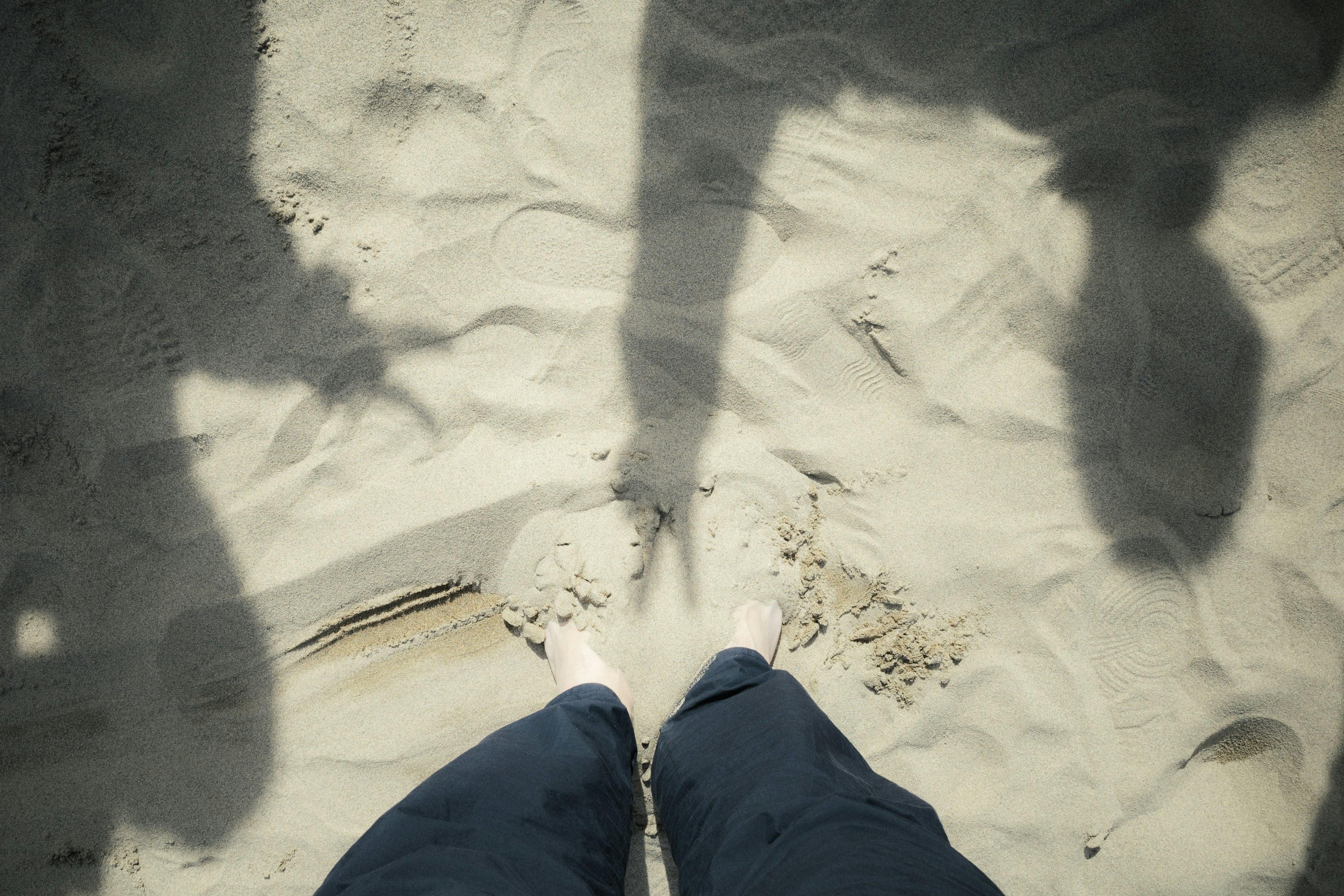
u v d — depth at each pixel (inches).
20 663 68.5
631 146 73.4
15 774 67.8
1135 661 70.4
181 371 70.5
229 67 71.6
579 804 50.7
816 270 73.0
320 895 41.7
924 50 73.7
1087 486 71.8
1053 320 72.6
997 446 72.6
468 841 44.4
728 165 73.5
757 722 55.3
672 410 72.8
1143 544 71.1
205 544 69.4
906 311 72.8
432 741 68.9
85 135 70.6
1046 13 73.3
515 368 72.7
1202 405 72.1
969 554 71.5
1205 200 72.6
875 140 73.5
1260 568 70.8
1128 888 68.0
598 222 73.1
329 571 69.2
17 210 70.2
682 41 73.9
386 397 71.6
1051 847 68.5
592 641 68.6
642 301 72.7
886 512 72.5
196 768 68.2
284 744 68.7
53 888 67.1
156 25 70.9
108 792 67.7
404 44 72.8
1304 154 72.5
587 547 70.0
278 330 71.3
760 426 73.0
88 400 69.9
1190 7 72.6
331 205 72.5
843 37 73.8
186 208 71.4
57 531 69.3
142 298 70.7
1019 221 72.7
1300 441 71.7
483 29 73.3
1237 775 70.5
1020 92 73.3
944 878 37.1
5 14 69.8
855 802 43.9
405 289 72.3
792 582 71.6
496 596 72.0
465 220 72.8
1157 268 72.3
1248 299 72.3
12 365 69.8
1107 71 73.0
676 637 68.6
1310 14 72.4
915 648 70.7
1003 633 70.9
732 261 73.0
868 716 70.9
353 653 70.4
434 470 71.0
